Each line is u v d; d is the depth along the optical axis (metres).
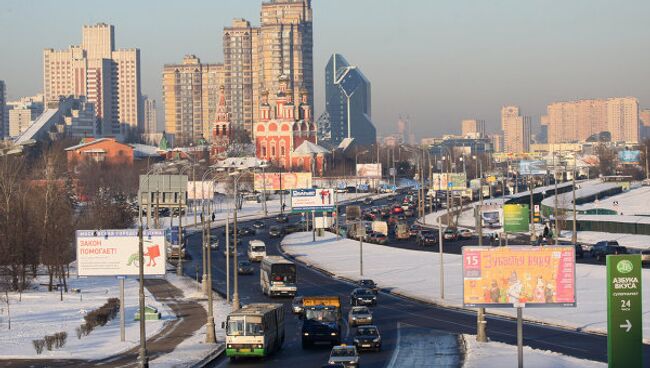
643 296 120.19
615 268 70.06
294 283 133.00
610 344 70.31
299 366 81.06
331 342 92.50
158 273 107.56
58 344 95.75
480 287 77.25
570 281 77.06
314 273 164.00
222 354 89.25
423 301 126.00
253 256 186.88
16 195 167.12
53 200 171.62
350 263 176.88
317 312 92.81
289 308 122.50
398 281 148.38
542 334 96.25
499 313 112.31
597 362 78.69
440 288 134.88
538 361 79.44
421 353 86.06
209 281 98.06
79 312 122.06
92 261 107.19
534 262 77.12
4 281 151.12
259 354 83.94
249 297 134.62
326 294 134.12
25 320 115.81
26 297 138.62
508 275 77.12
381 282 148.12
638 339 70.06
